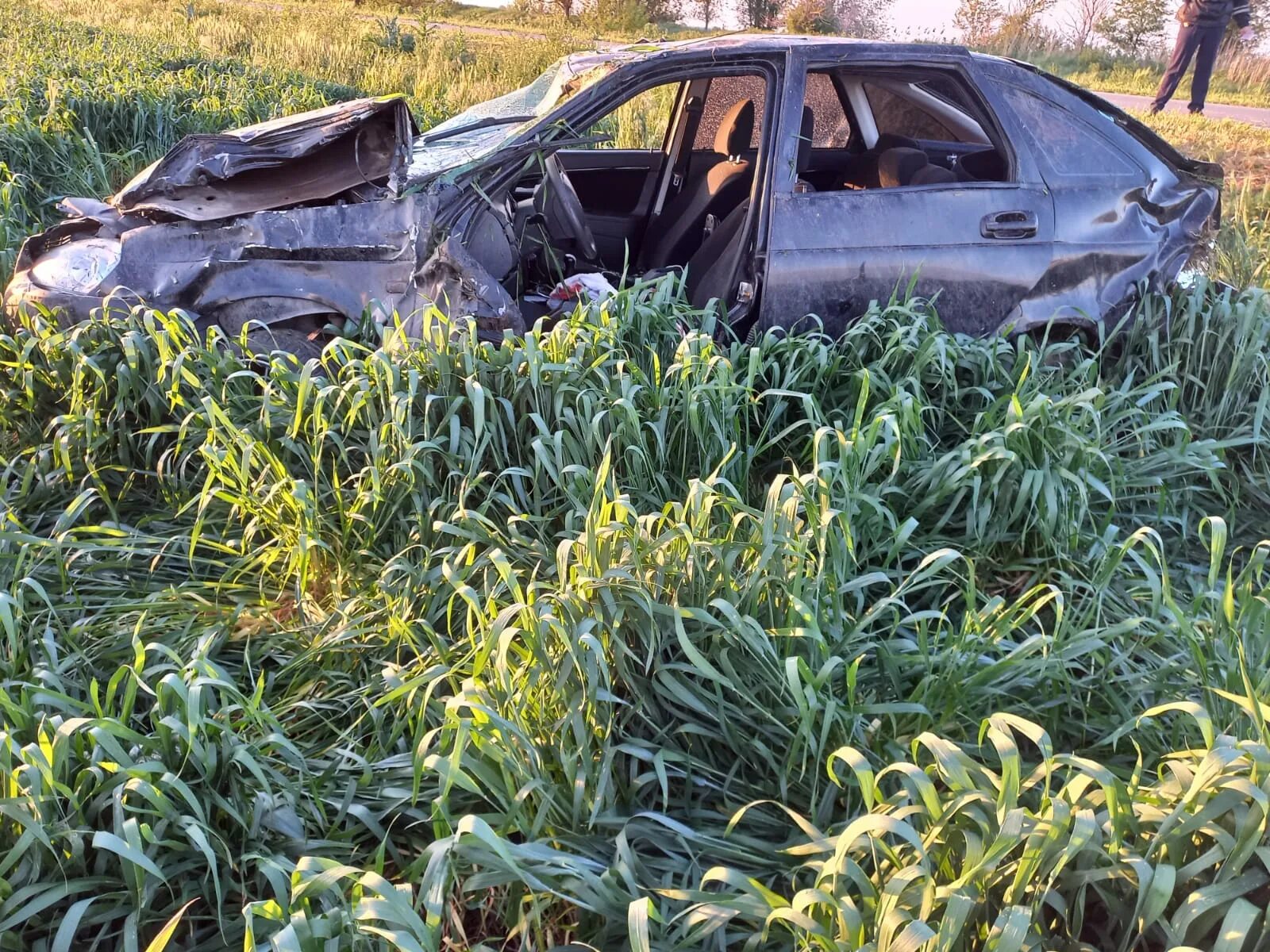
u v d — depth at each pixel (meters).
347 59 16.52
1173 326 4.46
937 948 1.77
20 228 6.31
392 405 3.32
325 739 2.71
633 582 2.58
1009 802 1.91
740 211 4.55
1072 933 1.95
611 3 34.44
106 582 3.25
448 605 2.87
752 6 30.62
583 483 3.26
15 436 4.00
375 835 2.36
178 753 2.26
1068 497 3.35
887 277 4.18
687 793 2.44
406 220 3.81
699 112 5.25
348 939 1.89
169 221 4.08
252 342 3.97
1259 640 2.63
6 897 2.01
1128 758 2.55
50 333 3.93
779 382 4.00
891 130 5.02
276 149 3.95
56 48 13.50
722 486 3.57
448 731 2.33
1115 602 3.19
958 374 4.19
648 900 1.85
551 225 4.79
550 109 4.20
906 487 3.55
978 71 4.37
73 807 2.13
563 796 2.34
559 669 2.47
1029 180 4.34
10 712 2.27
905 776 2.13
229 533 3.56
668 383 3.85
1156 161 4.63
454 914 2.16
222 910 2.17
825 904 1.95
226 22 19.53
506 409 3.45
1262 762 1.87
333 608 3.19
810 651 2.64
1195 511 3.93
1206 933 1.95
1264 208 8.72
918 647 2.76
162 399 3.78
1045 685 2.73
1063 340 4.52
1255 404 4.28
